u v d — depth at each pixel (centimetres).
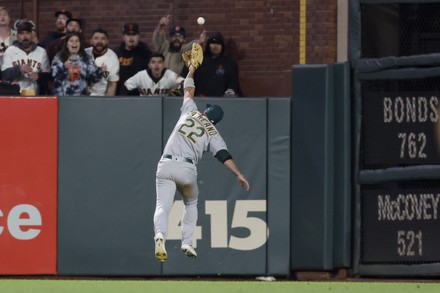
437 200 3722
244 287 3509
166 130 3822
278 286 3544
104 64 4475
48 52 4578
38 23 5362
